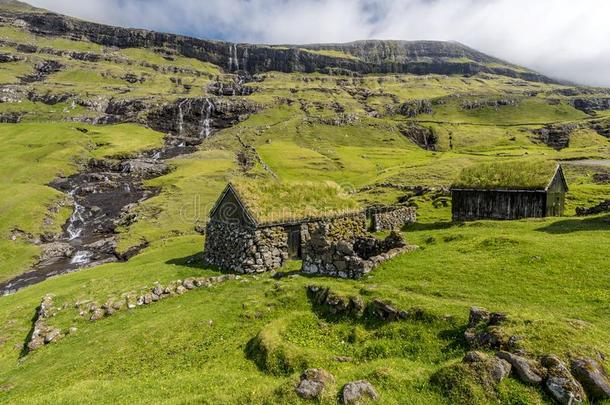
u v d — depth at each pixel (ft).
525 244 88.79
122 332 75.15
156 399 47.60
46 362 70.74
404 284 71.56
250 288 85.71
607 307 55.72
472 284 69.21
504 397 36.01
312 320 62.64
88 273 137.39
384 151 603.67
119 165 452.35
